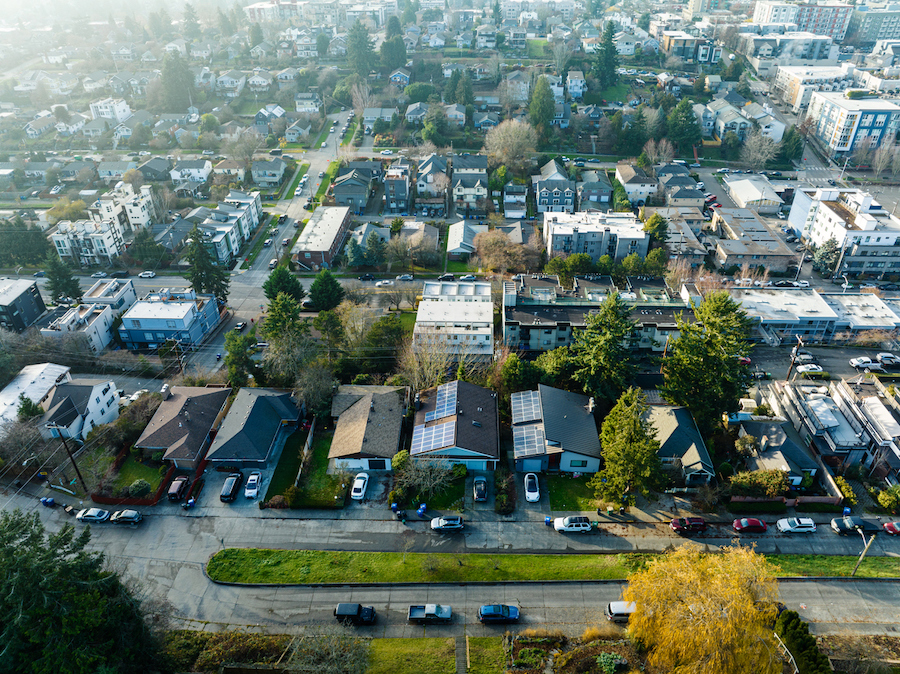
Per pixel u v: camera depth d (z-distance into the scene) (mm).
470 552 60281
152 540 61594
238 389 82125
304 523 63531
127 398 84562
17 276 123938
